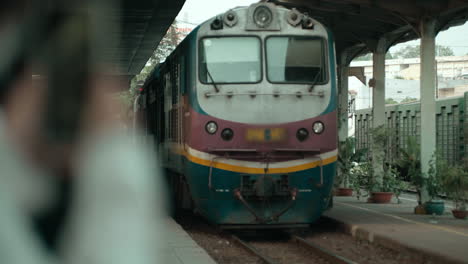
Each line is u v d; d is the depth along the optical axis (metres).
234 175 17.48
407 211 22.59
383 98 27.00
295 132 17.70
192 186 18.05
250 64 17.98
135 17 31.64
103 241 1.22
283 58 18.09
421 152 22.28
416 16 22.00
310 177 17.69
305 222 18.09
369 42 27.09
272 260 14.20
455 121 28.66
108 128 1.25
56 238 1.18
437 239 15.48
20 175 1.15
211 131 17.59
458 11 22.06
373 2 21.58
